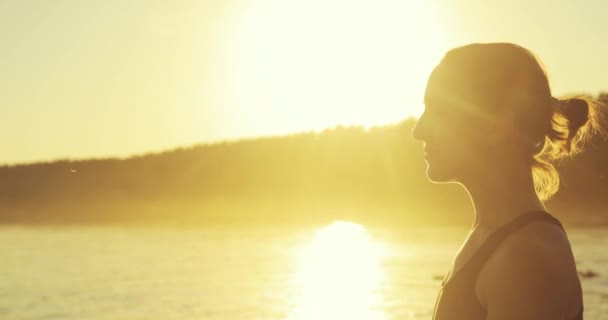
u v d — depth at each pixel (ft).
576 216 185.68
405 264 130.72
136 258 153.89
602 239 160.66
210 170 366.02
